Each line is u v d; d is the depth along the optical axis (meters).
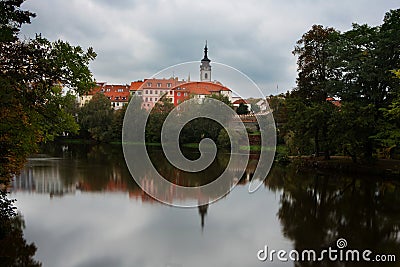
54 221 11.74
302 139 26.19
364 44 23.56
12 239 10.02
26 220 11.83
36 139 12.12
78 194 15.80
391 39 21.62
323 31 28.14
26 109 10.14
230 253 9.21
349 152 23.95
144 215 12.53
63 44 10.95
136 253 9.16
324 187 18.77
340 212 13.70
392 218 12.88
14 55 9.52
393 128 21.09
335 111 23.69
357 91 23.58
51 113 11.89
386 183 19.89
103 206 13.65
